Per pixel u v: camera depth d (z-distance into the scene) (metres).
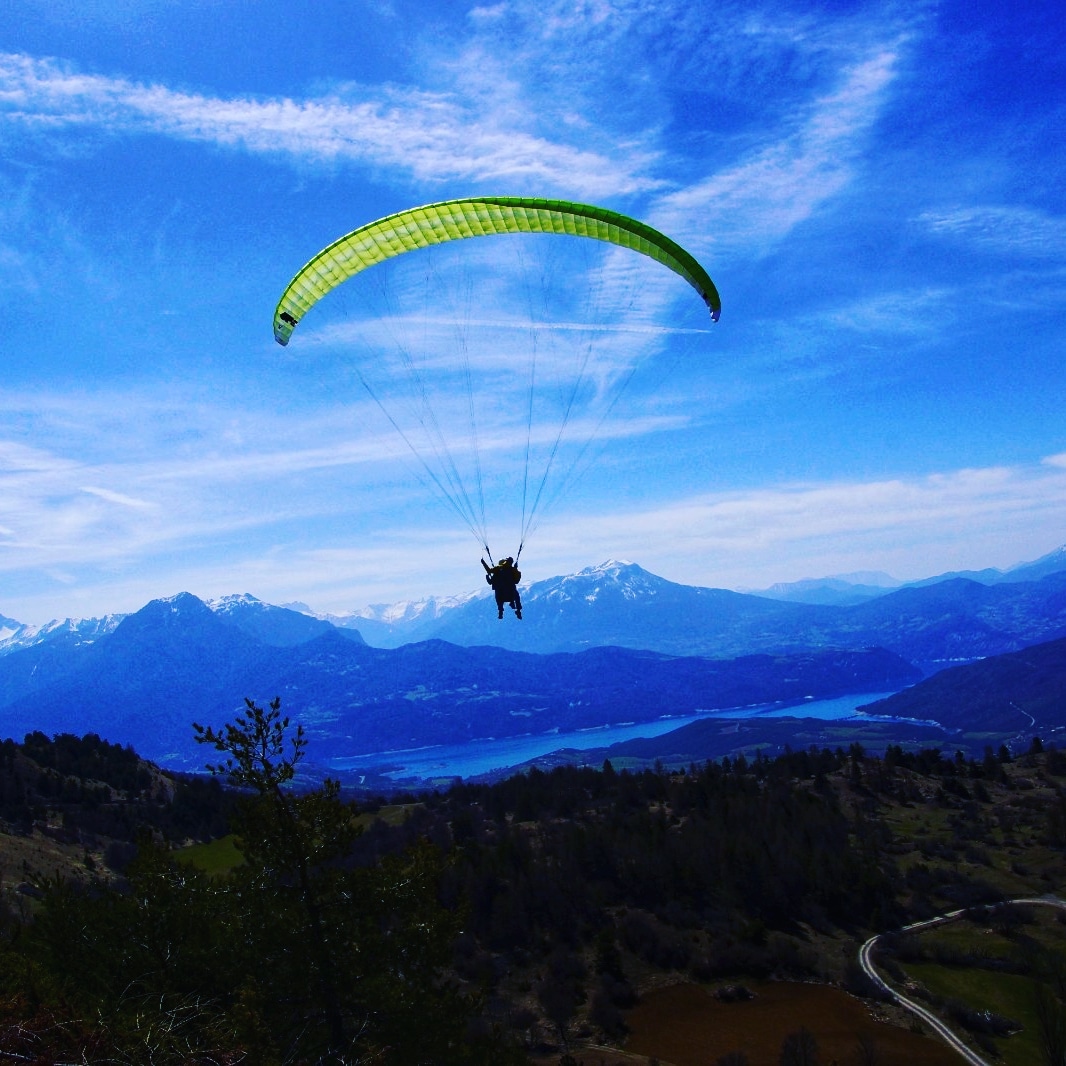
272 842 17.33
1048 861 88.44
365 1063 13.30
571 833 89.19
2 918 21.39
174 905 17.45
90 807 117.12
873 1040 54.50
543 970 65.56
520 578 23.23
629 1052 54.50
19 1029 9.49
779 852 82.88
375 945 17.30
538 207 21.47
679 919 73.31
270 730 17.69
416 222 22.42
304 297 24.61
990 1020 55.59
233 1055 10.95
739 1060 50.50
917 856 93.00
